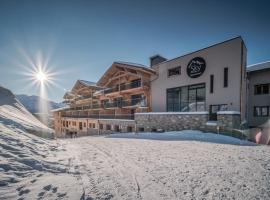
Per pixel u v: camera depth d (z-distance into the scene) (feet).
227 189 13.52
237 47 51.75
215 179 15.47
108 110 113.80
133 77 90.33
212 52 57.52
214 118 55.11
